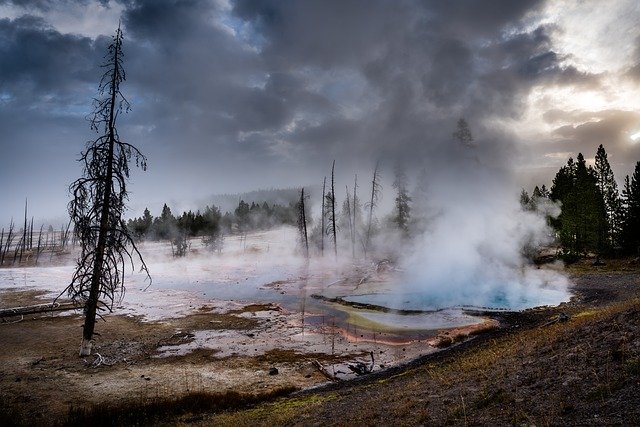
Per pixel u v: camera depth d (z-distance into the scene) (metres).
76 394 14.73
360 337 23.19
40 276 55.16
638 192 44.81
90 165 19.11
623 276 34.31
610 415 6.39
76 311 31.28
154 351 20.73
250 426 10.64
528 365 10.16
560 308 24.97
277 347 21.41
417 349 20.31
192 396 13.74
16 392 14.85
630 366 7.66
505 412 7.71
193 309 32.41
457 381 10.88
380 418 9.25
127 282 49.72
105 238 19.55
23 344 21.92
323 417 10.54
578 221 47.88
